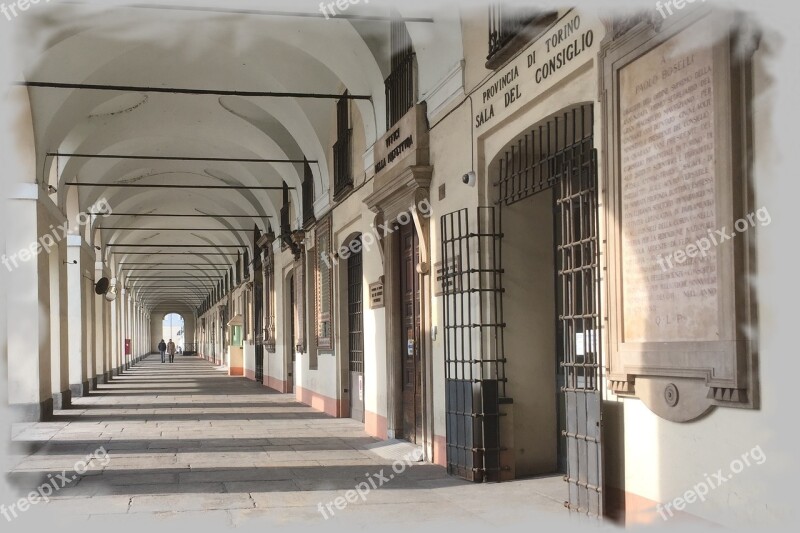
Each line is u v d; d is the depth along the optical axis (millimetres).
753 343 4535
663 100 5336
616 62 5875
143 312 74000
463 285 9047
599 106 6219
